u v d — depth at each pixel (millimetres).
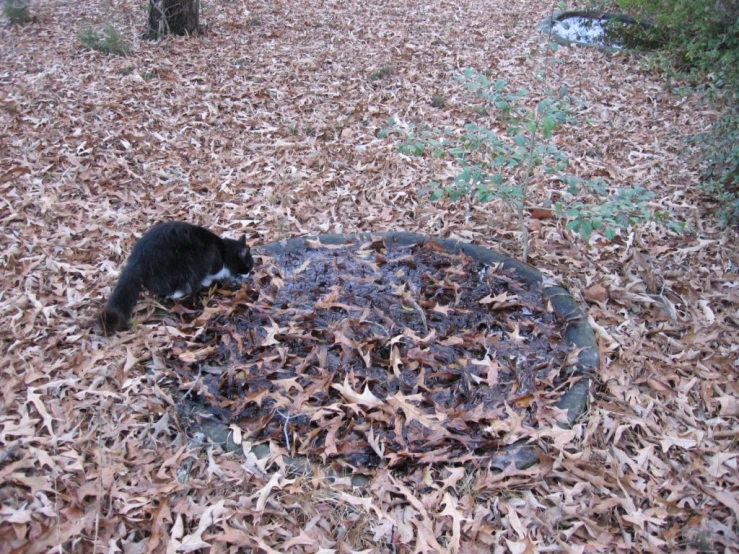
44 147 2920
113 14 4895
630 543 1422
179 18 4395
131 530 1415
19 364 1779
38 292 2061
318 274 2193
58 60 3926
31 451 1512
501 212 2635
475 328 1967
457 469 1538
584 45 4449
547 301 2047
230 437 1621
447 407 1713
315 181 2832
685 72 3975
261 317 1998
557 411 1675
